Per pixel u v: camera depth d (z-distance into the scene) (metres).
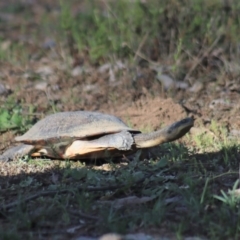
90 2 22.34
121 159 11.95
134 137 11.60
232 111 14.98
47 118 12.25
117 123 11.85
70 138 11.67
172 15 18.31
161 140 11.36
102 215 9.44
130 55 17.88
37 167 11.82
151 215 9.26
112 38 18.56
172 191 10.11
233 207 9.29
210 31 17.86
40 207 9.85
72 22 19.95
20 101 16.38
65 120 11.95
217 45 18.02
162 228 9.09
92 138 11.75
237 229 8.78
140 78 17.16
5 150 13.20
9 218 9.45
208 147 12.68
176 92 16.47
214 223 8.98
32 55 20.92
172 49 18.06
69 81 17.78
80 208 9.80
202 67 17.62
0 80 18.34
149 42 18.33
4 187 10.95
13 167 11.80
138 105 15.24
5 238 8.80
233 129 13.86
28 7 29.12
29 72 18.83
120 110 15.34
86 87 17.28
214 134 13.43
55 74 18.47
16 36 23.88
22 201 9.82
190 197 9.70
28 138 12.02
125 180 10.64
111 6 20.03
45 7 28.83
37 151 12.22
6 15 27.88
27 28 25.11
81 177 11.00
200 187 10.28
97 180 10.76
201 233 8.94
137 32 18.61
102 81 17.53
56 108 15.70
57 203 9.91
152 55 18.31
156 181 10.62
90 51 18.67
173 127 11.21
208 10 18.33
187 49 17.83
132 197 9.94
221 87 16.73
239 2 18.38
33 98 16.53
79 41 19.20
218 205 9.66
